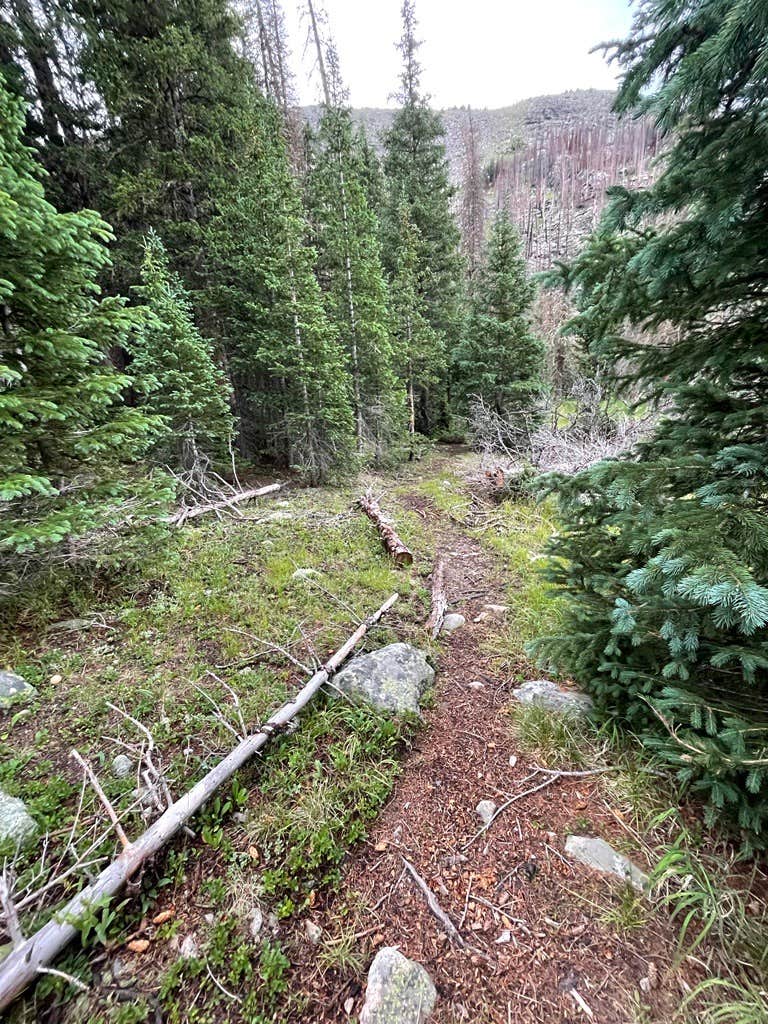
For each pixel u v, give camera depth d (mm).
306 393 9727
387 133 18016
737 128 1806
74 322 3855
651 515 2082
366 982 1656
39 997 1517
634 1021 1517
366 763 2580
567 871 2020
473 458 13531
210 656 3506
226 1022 1538
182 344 7168
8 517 3684
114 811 2139
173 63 8703
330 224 11203
